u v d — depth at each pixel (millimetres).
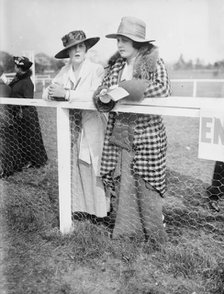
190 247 2666
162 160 2502
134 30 2381
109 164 2637
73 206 3039
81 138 2824
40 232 2949
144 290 2264
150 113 2340
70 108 2713
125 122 2465
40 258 2615
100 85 2631
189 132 6754
